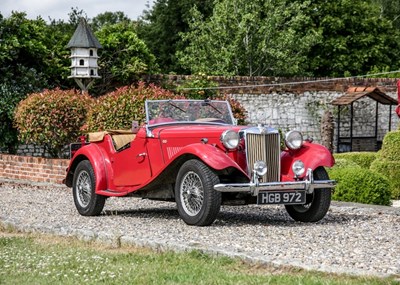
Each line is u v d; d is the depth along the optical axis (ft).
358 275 19.98
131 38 76.48
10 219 33.68
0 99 69.10
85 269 21.81
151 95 56.08
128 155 34.91
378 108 91.15
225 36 113.60
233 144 30.86
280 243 26.12
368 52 134.82
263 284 19.21
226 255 23.16
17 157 59.47
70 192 49.42
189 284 19.54
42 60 72.95
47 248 26.37
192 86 73.61
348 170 43.06
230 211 37.60
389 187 42.45
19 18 72.33
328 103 85.30
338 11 134.31
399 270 20.89
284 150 33.22
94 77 68.80
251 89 80.28
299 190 31.35
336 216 35.47
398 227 31.12
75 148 39.50
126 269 21.72
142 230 29.84
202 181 30.32
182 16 146.00
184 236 27.86
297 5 118.01
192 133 32.09
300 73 121.29
